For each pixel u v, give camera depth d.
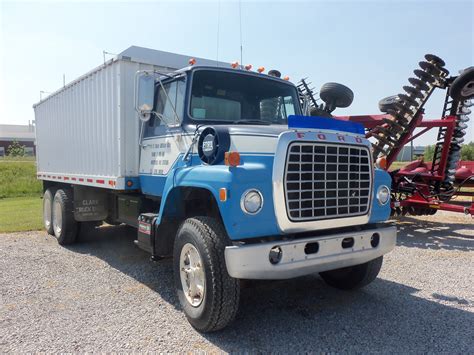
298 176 3.60
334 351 3.48
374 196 4.26
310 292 5.00
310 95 8.70
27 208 14.43
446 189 9.77
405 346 3.57
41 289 5.11
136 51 6.03
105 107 6.23
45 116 9.42
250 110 5.35
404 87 8.59
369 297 4.82
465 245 7.79
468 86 7.96
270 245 3.47
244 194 3.45
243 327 3.98
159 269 6.04
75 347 3.55
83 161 7.20
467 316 4.24
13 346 3.58
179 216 4.62
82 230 7.78
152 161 5.46
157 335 3.80
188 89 4.88
